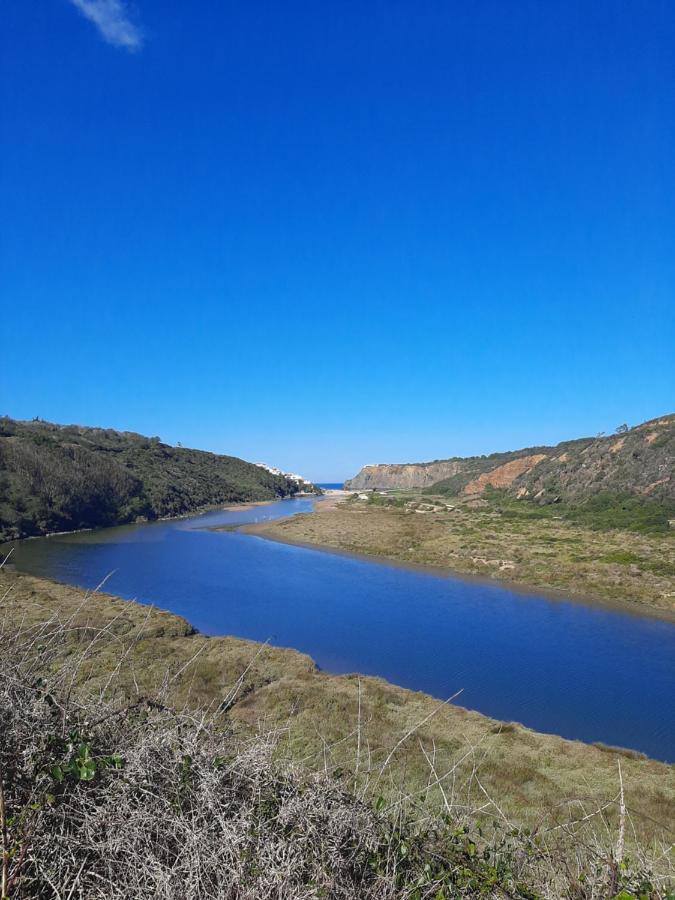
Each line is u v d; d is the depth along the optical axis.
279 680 13.88
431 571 34.09
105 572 31.44
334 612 24.23
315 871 2.34
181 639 16.41
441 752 10.23
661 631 22.02
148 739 2.70
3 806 2.05
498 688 16.33
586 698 15.70
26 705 2.62
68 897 2.00
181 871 2.21
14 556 36.19
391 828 2.82
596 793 9.22
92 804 2.30
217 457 111.50
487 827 3.75
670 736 13.68
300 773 2.98
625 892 2.41
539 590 29.06
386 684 15.19
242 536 50.09
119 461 78.06
